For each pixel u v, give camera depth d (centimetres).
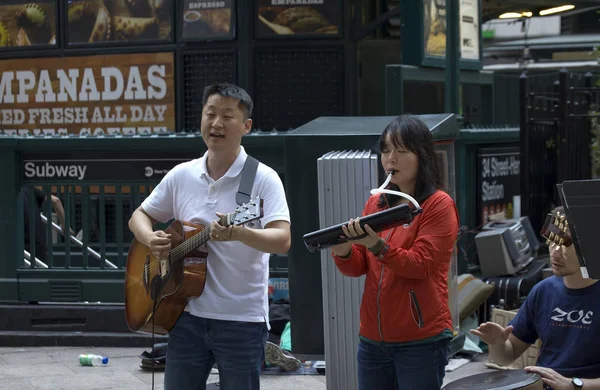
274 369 736
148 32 1034
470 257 923
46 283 867
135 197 857
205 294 456
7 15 1079
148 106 1040
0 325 855
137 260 491
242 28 1005
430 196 423
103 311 842
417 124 425
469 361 769
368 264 438
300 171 639
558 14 1308
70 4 1056
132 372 748
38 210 921
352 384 595
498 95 1220
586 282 429
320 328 643
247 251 452
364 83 1029
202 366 468
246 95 464
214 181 465
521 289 857
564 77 960
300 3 999
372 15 1023
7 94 1087
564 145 962
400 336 419
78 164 860
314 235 407
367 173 586
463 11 1112
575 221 342
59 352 819
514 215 1030
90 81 1055
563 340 434
